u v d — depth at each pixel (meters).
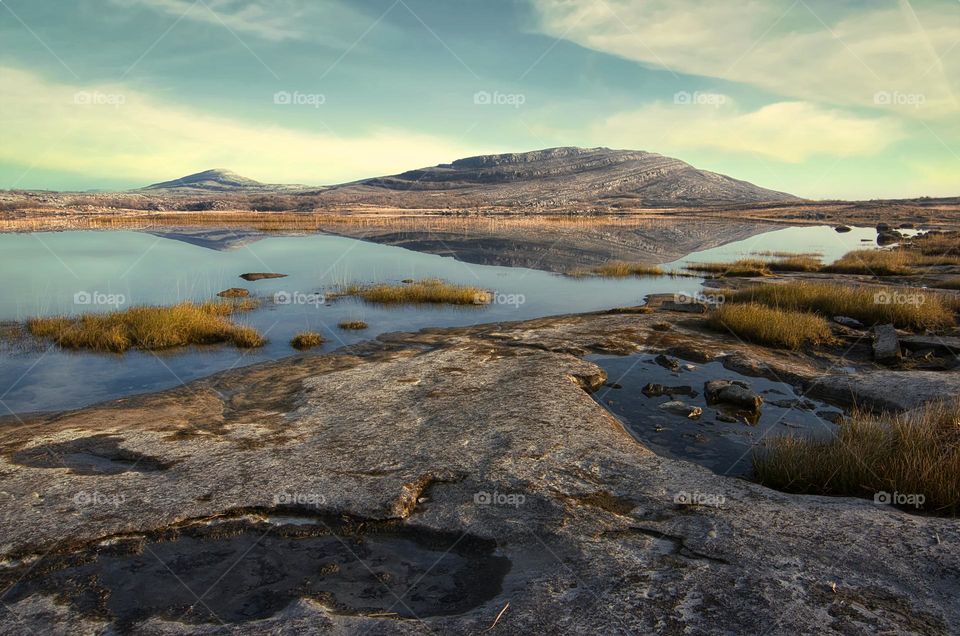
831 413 9.05
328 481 6.23
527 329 14.98
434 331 15.48
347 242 47.88
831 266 29.12
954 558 4.50
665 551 4.76
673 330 14.79
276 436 7.70
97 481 6.32
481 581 4.55
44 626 4.09
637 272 29.50
